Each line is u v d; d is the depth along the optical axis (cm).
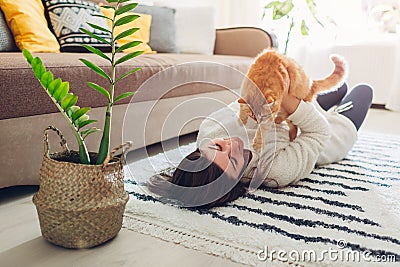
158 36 231
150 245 90
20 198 116
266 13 354
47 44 161
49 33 164
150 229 96
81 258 84
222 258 84
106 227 88
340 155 158
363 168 152
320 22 319
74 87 120
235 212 106
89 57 136
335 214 106
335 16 338
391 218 104
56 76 114
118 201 88
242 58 222
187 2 316
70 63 121
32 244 89
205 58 195
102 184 86
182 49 242
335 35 340
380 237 93
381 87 333
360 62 336
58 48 167
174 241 91
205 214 105
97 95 129
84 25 176
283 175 124
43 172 87
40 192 87
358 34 339
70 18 172
